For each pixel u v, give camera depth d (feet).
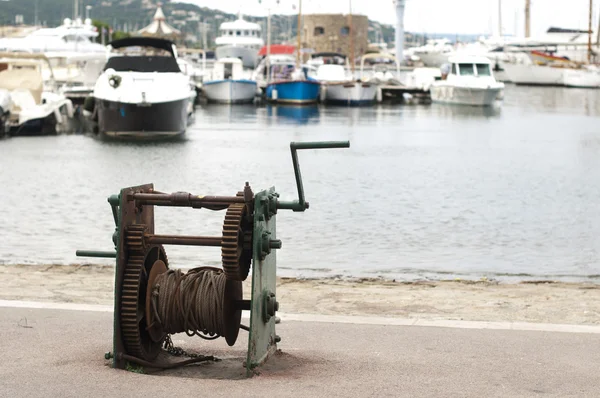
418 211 78.69
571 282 48.93
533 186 97.55
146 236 23.43
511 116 215.92
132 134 148.97
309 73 290.76
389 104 260.62
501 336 28.09
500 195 90.02
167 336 25.94
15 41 239.09
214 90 255.09
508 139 157.58
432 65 409.49
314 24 508.94
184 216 72.23
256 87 261.03
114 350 23.31
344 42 506.89
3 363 23.68
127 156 124.36
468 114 222.48
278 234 66.03
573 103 265.34
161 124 149.18
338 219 73.20
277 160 121.39
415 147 142.82
